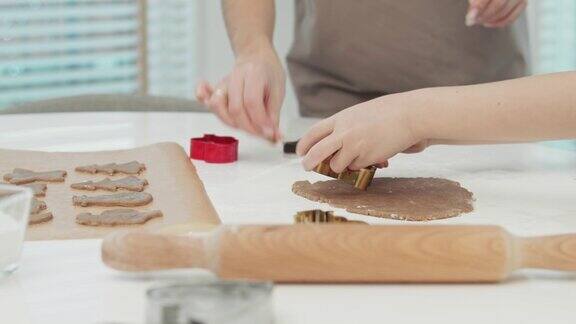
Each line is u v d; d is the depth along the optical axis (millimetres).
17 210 870
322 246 842
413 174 1298
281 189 1209
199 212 1059
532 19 2861
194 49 3078
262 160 1384
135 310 801
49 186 1174
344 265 843
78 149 1426
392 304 820
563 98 1125
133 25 3012
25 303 816
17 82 2924
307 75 1779
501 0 1426
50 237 989
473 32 1673
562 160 1389
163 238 857
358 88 1735
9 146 1437
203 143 1368
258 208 1116
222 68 3061
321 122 1201
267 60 1469
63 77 2979
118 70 3033
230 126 1401
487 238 854
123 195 1112
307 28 1747
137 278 874
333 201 1127
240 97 1370
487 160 1385
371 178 1188
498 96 1150
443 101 1167
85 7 2949
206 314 677
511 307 820
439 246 848
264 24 1566
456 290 854
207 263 846
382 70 1704
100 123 1627
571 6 2920
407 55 1686
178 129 1587
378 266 845
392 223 1052
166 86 3086
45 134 1530
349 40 1696
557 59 2951
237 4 1580
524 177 1284
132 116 1698
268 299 713
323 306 813
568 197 1180
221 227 860
